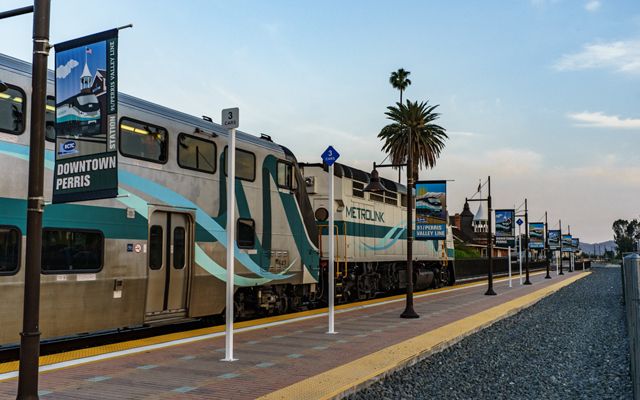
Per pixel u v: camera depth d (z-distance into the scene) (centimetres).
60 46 703
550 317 2081
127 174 1145
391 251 2572
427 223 1922
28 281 579
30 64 999
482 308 2027
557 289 3497
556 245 6450
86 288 1043
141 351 1029
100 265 1074
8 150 928
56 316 992
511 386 966
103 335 1312
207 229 1356
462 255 7325
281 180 1669
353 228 2206
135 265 1145
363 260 2281
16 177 936
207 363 930
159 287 1230
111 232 1098
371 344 1146
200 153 1357
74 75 693
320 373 866
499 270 6475
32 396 574
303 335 1255
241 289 1527
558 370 1141
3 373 821
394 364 958
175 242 1281
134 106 1188
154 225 1226
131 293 1134
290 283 1686
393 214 2633
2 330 898
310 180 2109
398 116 5391
